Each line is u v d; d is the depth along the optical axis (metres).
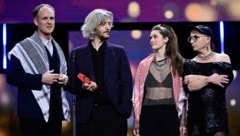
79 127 6.97
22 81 6.67
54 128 6.89
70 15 9.05
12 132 9.09
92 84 6.72
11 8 9.04
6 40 9.09
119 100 6.98
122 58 7.10
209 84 6.98
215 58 7.12
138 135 7.24
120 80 7.07
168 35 7.34
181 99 7.16
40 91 6.76
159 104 7.19
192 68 7.14
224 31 9.11
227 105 9.08
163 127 7.17
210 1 9.05
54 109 6.87
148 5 9.04
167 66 7.28
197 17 9.06
